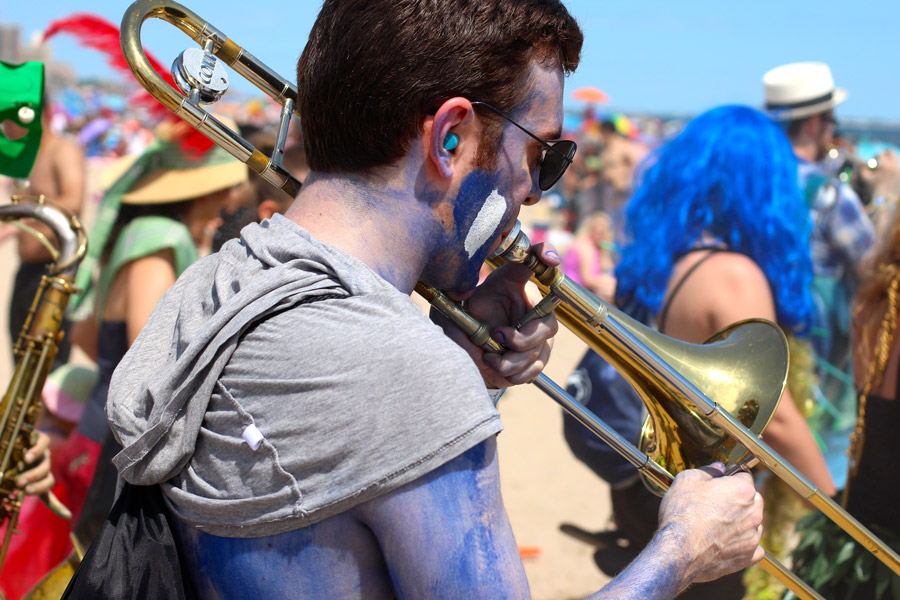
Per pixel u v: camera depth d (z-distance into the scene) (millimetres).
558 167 1104
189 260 2494
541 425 5797
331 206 1035
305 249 987
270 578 944
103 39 2514
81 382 2691
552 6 1063
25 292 3561
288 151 2658
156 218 2477
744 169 2381
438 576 881
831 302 3576
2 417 1871
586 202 7469
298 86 1081
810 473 2303
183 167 2502
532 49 1038
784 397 2289
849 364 3383
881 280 2162
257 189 2686
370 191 1026
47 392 2641
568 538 4117
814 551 2223
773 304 2395
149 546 991
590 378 2580
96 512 2389
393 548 899
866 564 2109
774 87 4328
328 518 920
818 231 3689
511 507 4457
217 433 957
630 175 7316
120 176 2652
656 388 1374
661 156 2559
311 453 897
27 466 1921
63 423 2654
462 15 991
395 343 901
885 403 2096
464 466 899
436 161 1005
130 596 969
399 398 885
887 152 4934
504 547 912
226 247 1109
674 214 2418
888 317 2109
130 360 1090
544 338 1284
